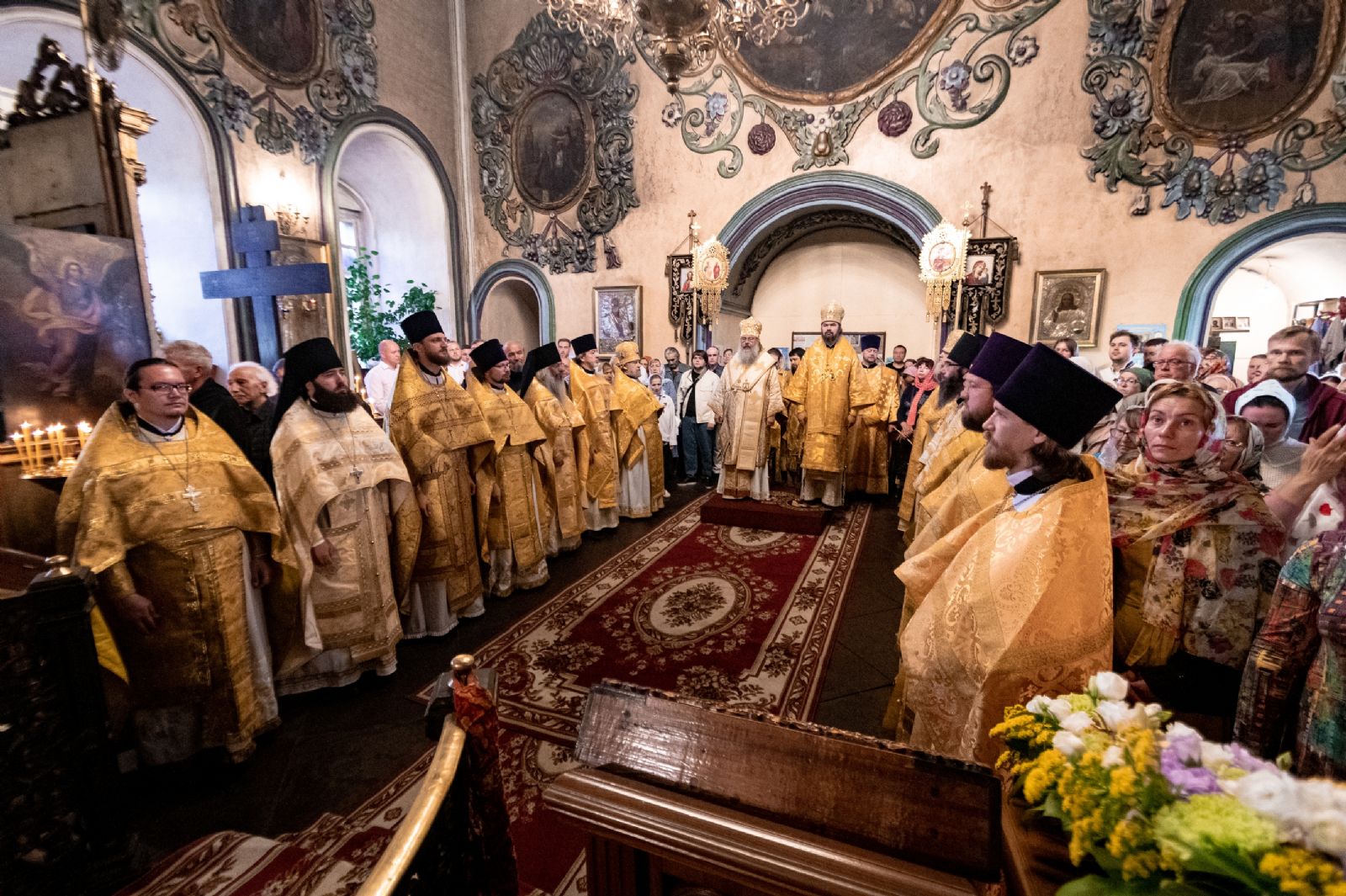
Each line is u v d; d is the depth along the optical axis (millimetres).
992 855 925
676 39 4617
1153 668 1490
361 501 3164
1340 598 1146
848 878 876
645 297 10859
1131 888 700
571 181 11086
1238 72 7465
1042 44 8281
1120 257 8227
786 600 4297
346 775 2547
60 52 3580
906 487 5402
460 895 1232
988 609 1441
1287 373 2725
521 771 2582
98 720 1864
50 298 3355
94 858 1871
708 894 1009
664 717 1186
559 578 4789
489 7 11242
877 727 2857
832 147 9477
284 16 8422
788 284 11703
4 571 2094
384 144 10422
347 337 9430
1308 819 608
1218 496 1465
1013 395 1506
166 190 7867
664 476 7148
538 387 5109
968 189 8820
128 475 2336
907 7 8719
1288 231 7492
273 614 3021
